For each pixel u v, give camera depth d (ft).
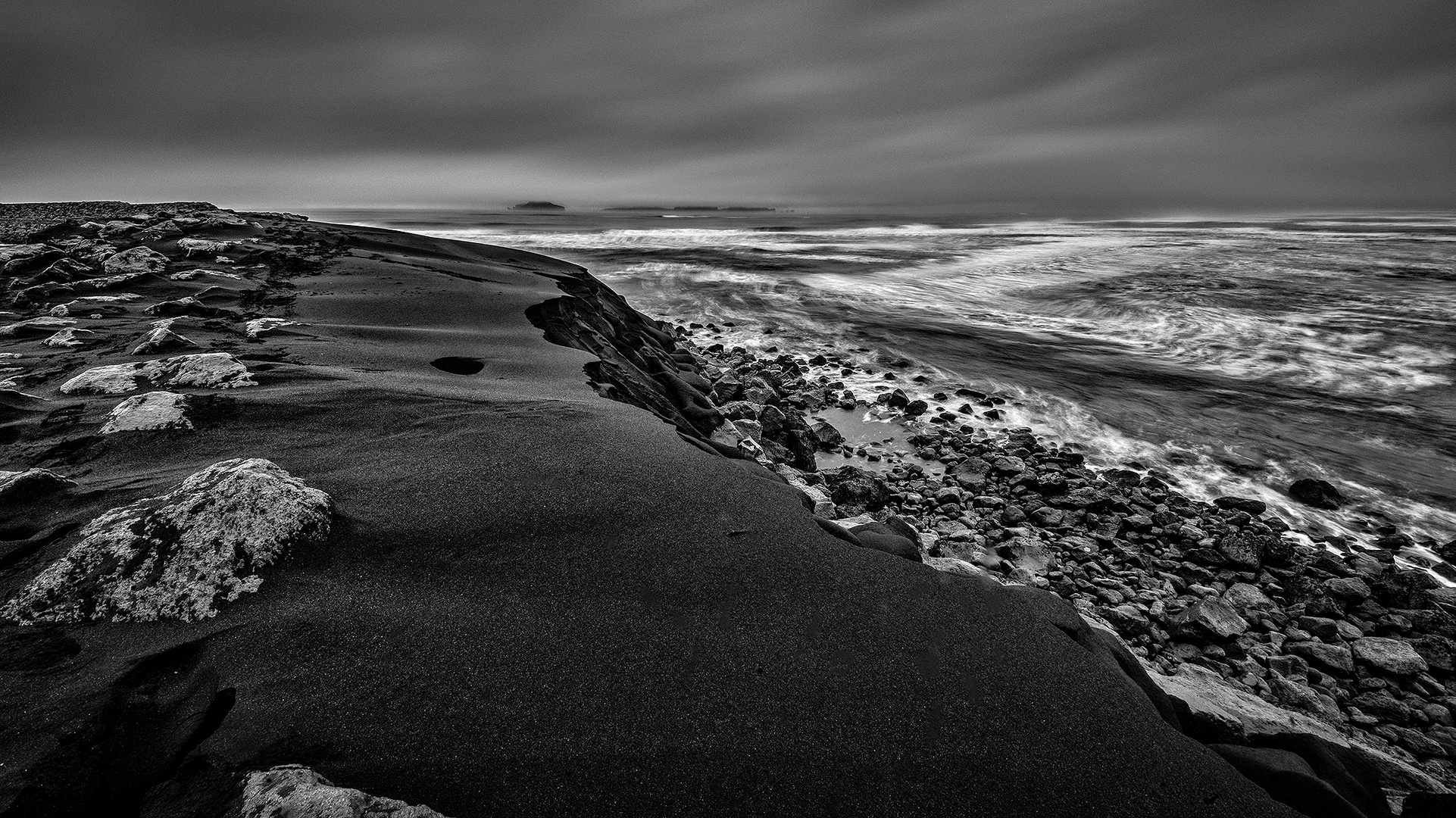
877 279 90.53
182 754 6.70
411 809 6.01
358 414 15.52
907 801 7.15
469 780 6.85
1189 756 8.00
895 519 15.47
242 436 13.93
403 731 7.28
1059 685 8.92
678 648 9.00
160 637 8.14
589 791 6.91
